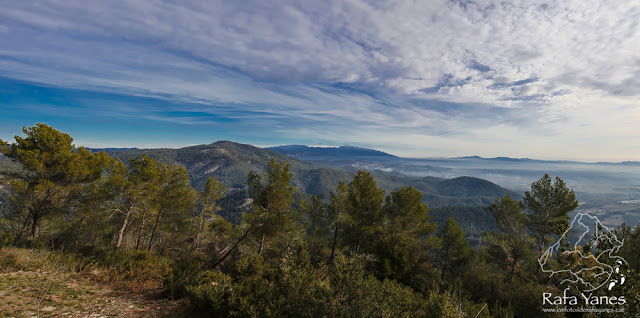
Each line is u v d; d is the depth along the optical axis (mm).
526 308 10656
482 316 7227
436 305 6383
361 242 19828
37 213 13555
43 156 12570
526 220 18969
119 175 15453
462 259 23266
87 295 6191
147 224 19297
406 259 17453
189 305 6289
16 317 4613
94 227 19359
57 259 8320
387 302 5434
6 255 7645
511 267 19844
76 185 14102
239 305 5570
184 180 18578
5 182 12141
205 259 17766
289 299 5512
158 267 8844
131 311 5680
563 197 17109
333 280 5238
